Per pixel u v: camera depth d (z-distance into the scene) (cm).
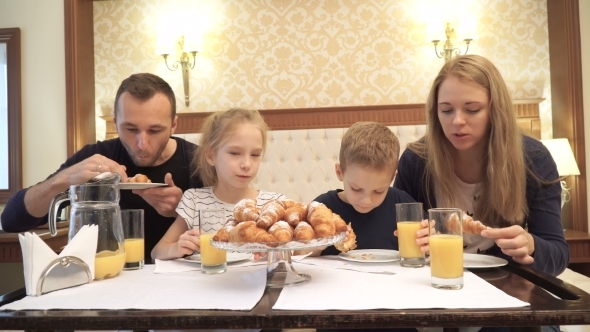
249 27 325
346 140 125
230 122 138
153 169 168
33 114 297
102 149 171
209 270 95
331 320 65
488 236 98
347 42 321
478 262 100
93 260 88
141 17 329
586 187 281
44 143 296
